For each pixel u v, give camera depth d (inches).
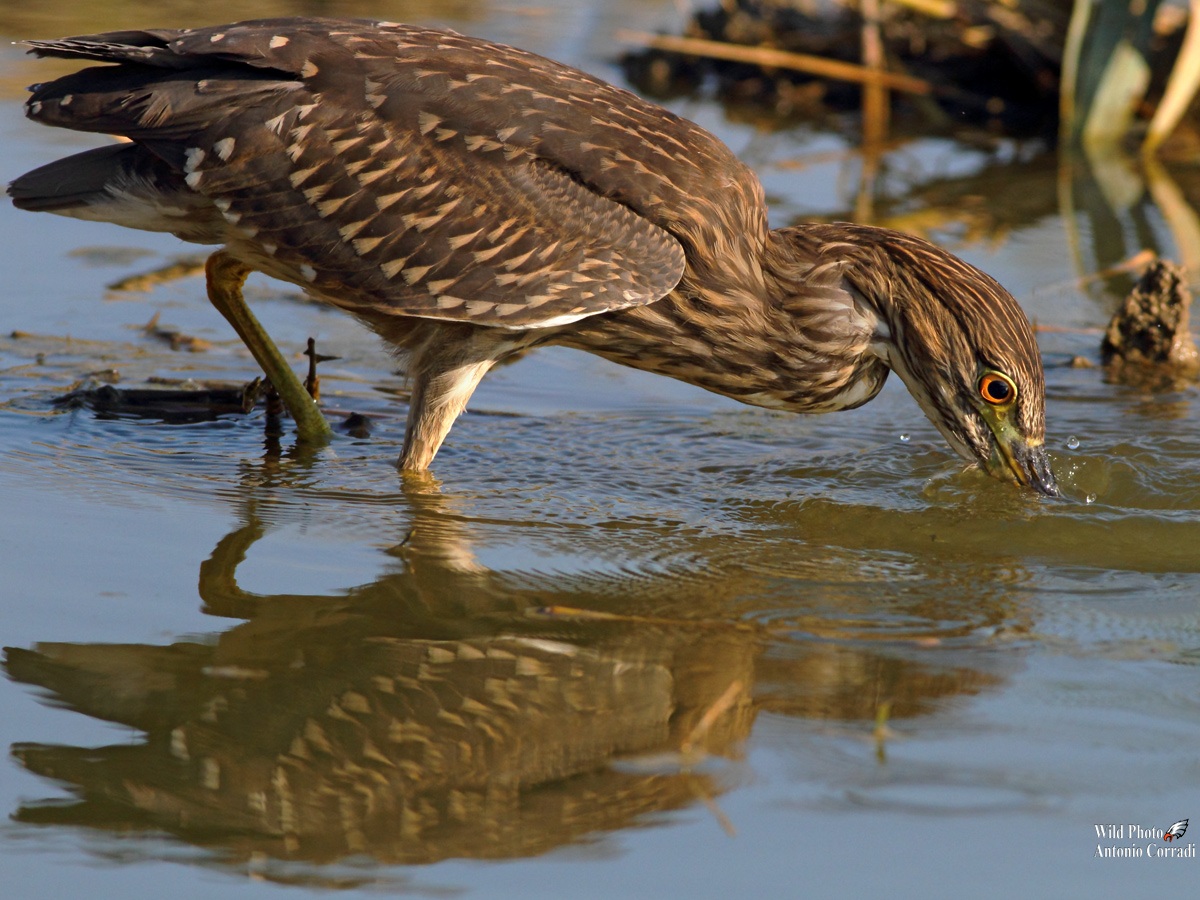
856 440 472.1
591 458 447.8
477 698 295.3
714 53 851.4
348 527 381.7
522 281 408.2
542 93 423.8
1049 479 418.6
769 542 383.6
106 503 387.5
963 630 331.0
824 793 261.7
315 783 264.1
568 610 335.6
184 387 481.4
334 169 405.4
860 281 434.0
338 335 551.2
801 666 311.6
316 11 889.5
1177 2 895.1
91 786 260.1
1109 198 731.4
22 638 308.7
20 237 628.1
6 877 234.7
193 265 609.0
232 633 317.4
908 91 871.1
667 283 416.2
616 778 267.1
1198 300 606.2
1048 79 869.2
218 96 400.5
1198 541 389.4
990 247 649.0
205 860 241.4
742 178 440.1
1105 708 292.7
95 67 418.3
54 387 475.5
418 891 234.1
